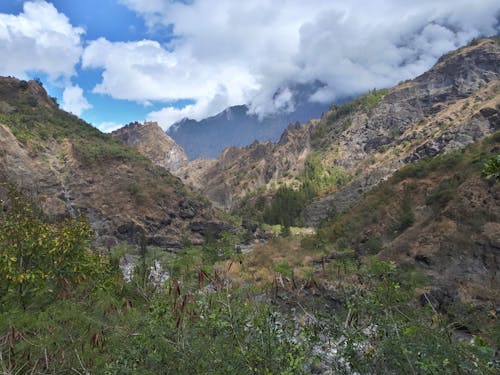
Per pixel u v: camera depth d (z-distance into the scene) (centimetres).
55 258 1184
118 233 8538
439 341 536
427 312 728
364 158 18012
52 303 1044
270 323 667
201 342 671
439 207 3644
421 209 4000
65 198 8956
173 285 846
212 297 757
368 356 626
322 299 853
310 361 673
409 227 3806
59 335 798
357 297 730
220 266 993
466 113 14075
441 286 2459
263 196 16912
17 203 1306
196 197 11094
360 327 703
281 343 628
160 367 667
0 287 1095
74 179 9512
